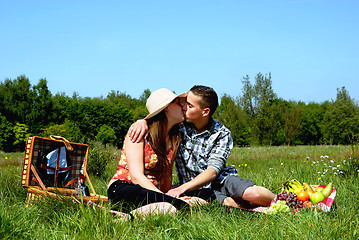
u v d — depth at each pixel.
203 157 4.09
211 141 4.08
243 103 57.44
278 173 6.59
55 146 4.41
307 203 3.45
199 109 3.90
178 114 3.66
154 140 3.54
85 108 46.12
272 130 52.41
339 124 58.81
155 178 3.67
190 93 3.95
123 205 3.31
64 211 3.12
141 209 3.09
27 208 3.26
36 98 46.62
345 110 59.69
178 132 3.85
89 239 2.49
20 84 46.28
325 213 3.05
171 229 2.66
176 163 4.26
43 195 3.53
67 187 4.51
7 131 39.38
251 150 25.81
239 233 2.48
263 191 3.74
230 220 2.91
